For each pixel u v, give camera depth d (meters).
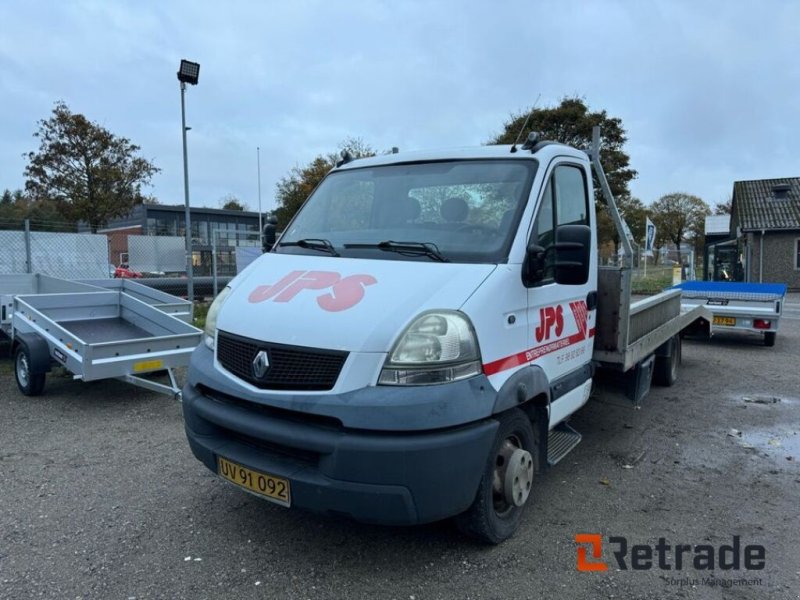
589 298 4.57
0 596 3.03
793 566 3.42
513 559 3.43
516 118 25.62
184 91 13.66
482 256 3.47
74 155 29.83
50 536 3.66
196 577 3.22
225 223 57.25
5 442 5.39
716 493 4.43
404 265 3.42
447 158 4.20
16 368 7.27
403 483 2.85
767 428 6.05
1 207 42.19
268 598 3.04
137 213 51.81
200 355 3.70
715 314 11.36
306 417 3.02
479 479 3.13
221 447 3.37
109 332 7.63
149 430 5.77
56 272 14.34
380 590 3.11
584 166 4.56
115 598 3.03
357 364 2.91
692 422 6.24
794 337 12.76
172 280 17.20
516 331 3.46
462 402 2.97
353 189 4.37
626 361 4.88
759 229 30.80
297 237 4.30
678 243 60.91
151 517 3.91
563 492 4.41
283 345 3.09
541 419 3.84
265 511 4.00
